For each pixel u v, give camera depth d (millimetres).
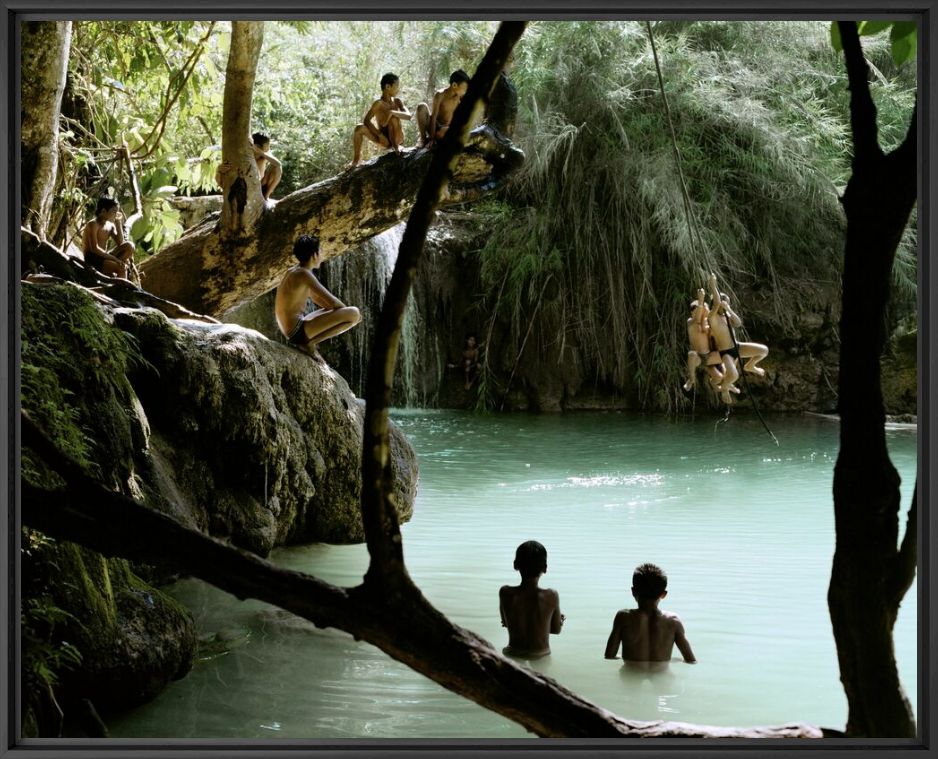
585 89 19531
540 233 19703
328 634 5910
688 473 12195
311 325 9188
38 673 3930
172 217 13258
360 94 21547
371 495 2781
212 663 5348
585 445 14812
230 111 10648
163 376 7355
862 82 2699
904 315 19375
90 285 8156
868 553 2703
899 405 18156
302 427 8641
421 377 20250
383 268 19781
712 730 2922
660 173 19062
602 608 6426
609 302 19750
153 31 12320
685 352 19516
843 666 2793
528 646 5543
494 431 16469
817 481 11578
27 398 5016
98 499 2873
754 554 7898
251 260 11219
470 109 2754
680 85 19500
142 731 4402
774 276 19609
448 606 6402
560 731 2805
